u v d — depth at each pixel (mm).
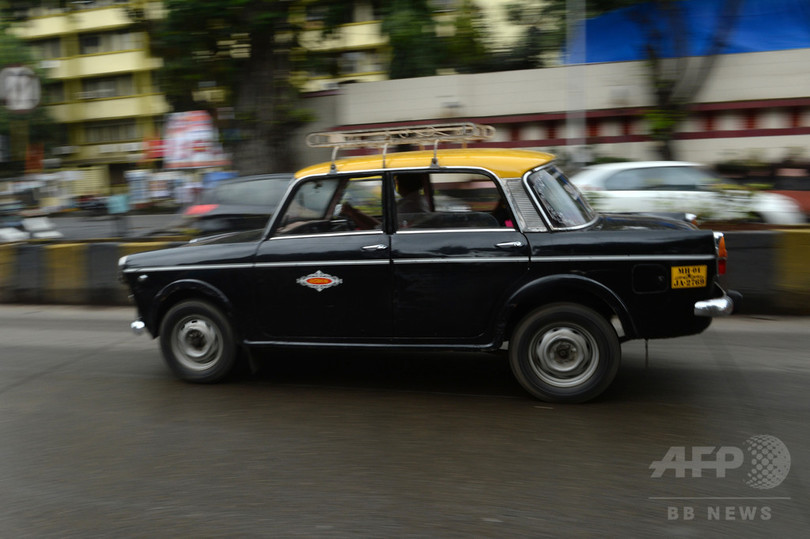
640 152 20531
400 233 5238
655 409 4930
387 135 5461
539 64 22094
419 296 5172
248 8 15664
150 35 17281
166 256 5707
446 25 18469
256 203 9977
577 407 5000
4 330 8352
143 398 5504
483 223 5148
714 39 19422
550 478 3893
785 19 19125
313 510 3584
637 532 3305
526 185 5078
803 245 7605
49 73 45281
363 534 3332
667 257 4848
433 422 4789
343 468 4090
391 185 5289
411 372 5949
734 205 9055
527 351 5055
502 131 21656
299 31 17031
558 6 20359
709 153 20062
